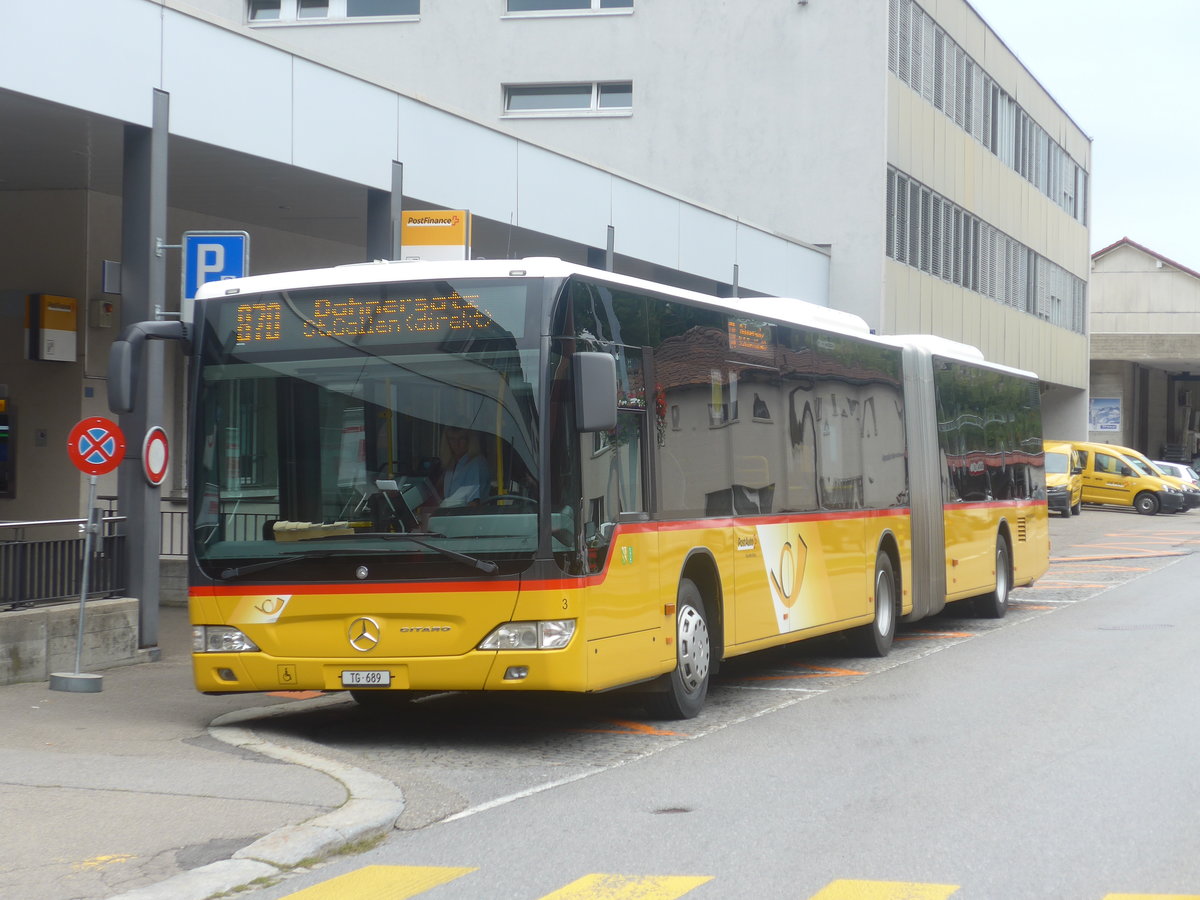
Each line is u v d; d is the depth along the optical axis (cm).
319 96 1698
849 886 637
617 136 3441
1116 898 612
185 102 1508
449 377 990
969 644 1677
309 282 1023
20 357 1962
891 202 3403
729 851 705
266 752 947
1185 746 988
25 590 1287
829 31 3331
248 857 674
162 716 1107
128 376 1028
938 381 1766
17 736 995
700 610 1160
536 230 2125
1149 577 2694
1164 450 7688
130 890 620
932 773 901
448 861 694
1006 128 4475
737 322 1248
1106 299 7744
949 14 3847
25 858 668
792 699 1250
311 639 996
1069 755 957
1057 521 4522
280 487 1012
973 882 642
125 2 1423
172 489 2089
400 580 979
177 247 1457
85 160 1719
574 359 959
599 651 991
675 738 1050
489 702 1244
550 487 967
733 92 3384
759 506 1264
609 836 741
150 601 1428
